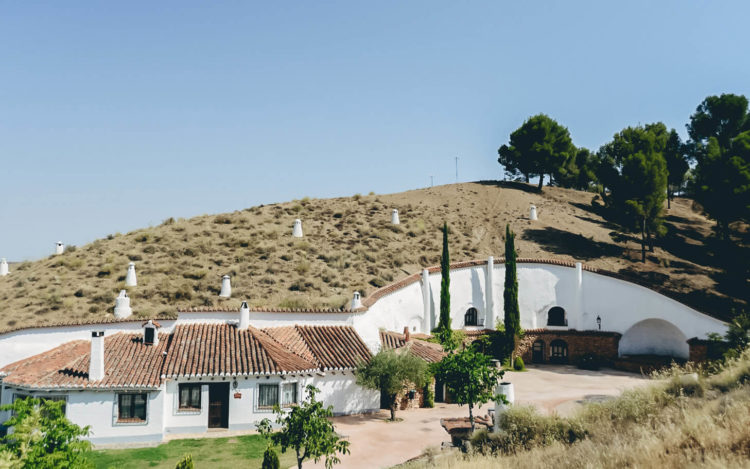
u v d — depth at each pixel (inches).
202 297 1615.4
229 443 1039.6
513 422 746.2
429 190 3157.0
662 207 2172.7
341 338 1375.5
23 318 1441.9
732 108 2578.7
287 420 750.5
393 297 1720.0
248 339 1261.1
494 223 2576.3
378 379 1199.6
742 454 403.9
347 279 1872.5
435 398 1429.6
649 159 2149.4
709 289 1923.0
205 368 1106.7
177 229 2218.3
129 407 1059.9
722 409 529.7
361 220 2519.7
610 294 1860.2
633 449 476.1
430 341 1688.0
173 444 1033.5
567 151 3166.8
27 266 1995.6
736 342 1355.8
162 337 1264.8
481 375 925.2
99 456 964.0
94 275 1750.7
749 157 1859.0
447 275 1815.9
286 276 1838.1
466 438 885.8
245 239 2129.7
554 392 1408.7
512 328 1790.1
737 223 2524.6
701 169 1993.1
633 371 1722.4
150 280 1718.8
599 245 2326.5
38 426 516.4
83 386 1023.6
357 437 1082.1
